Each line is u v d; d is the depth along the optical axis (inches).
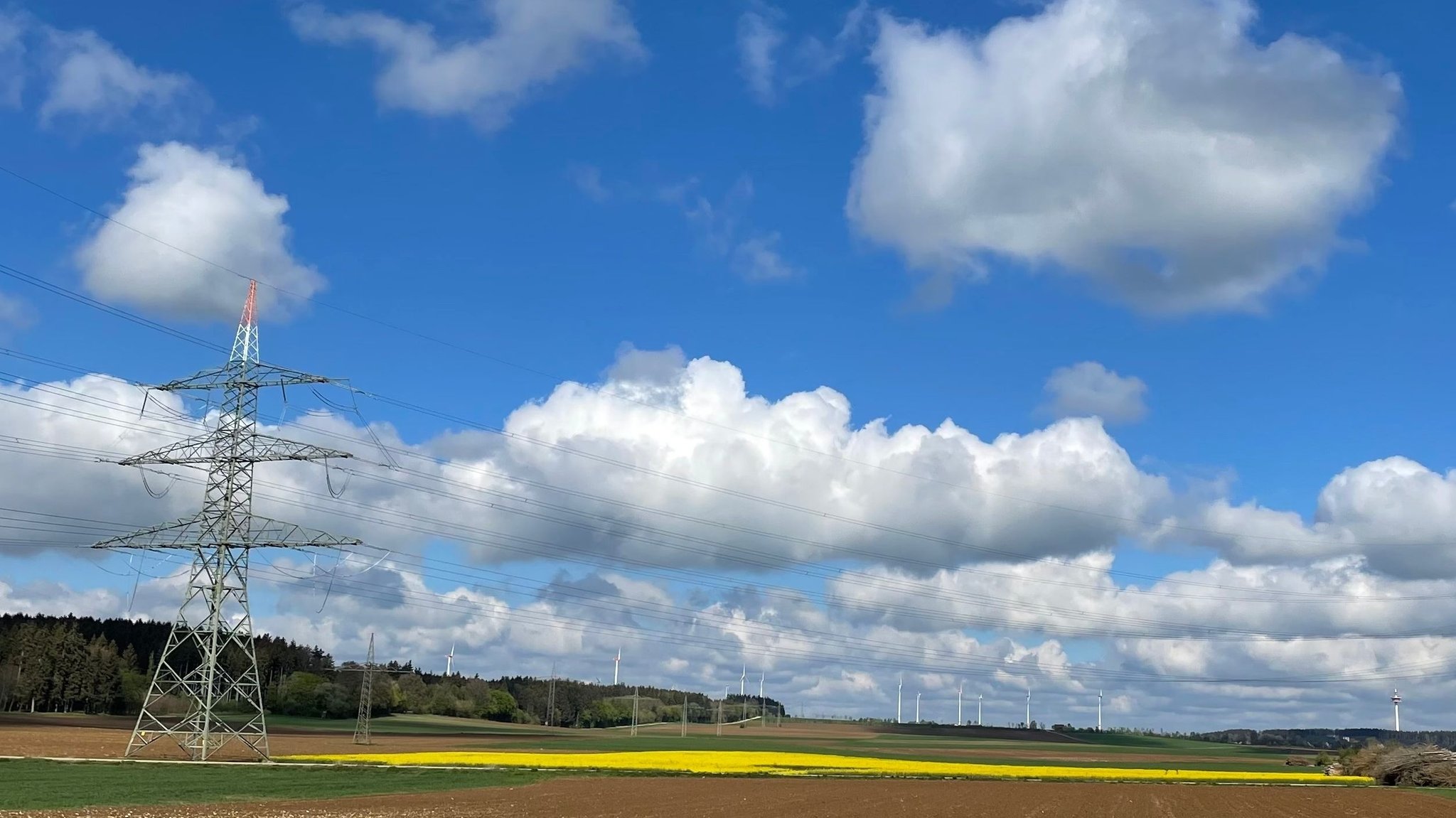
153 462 3243.1
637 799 2315.5
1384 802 3046.3
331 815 1770.4
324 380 3240.7
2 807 1756.9
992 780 3720.5
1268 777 4483.3
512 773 3147.1
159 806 1870.1
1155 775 4389.8
